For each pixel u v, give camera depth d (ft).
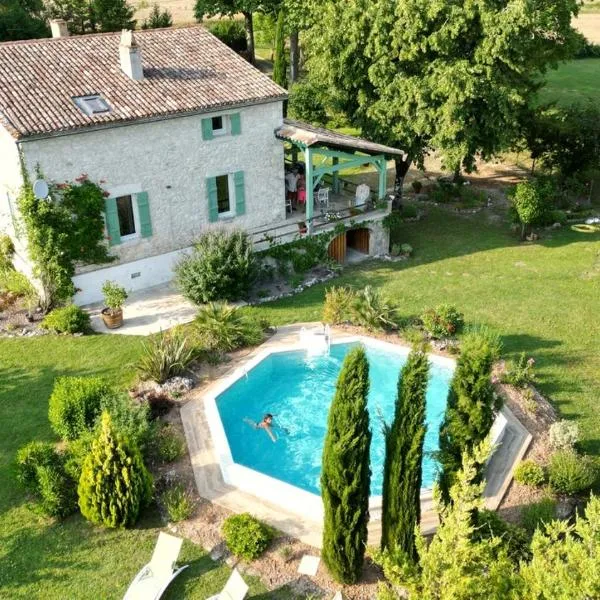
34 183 78.79
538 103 181.88
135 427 60.64
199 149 91.66
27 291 89.92
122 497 53.01
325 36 109.60
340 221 103.04
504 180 145.18
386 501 46.93
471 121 106.22
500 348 75.77
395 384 76.07
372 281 98.58
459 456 46.91
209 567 51.24
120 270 90.79
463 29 102.83
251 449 65.77
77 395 62.03
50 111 80.79
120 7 190.29
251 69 99.66
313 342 79.15
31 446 57.21
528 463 59.98
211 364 76.64
